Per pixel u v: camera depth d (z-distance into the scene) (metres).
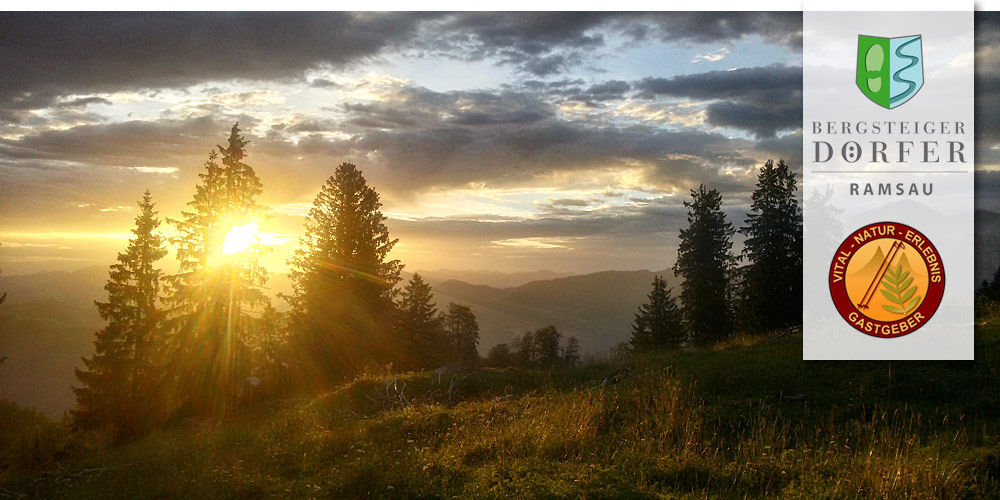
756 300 36.97
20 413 47.38
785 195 37.03
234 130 35.41
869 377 12.77
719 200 42.38
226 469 11.12
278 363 31.81
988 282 24.47
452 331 73.94
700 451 9.42
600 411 11.71
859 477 7.62
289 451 12.14
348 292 37.62
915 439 8.89
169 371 33.12
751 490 7.77
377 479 9.05
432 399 17.56
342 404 18.78
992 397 10.78
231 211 34.31
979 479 7.33
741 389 13.30
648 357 20.70
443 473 9.29
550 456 9.67
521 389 18.50
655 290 52.41
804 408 11.40
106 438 32.19
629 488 7.89
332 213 38.97
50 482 12.98
